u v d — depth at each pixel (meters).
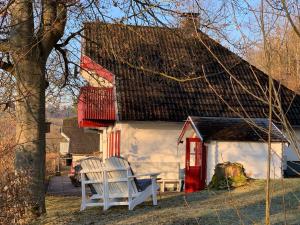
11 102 9.99
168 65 15.96
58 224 9.84
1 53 11.20
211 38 6.25
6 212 9.11
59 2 10.74
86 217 10.50
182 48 21.06
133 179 11.53
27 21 10.93
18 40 10.89
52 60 13.28
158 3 11.52
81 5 11.20
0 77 11.15
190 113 21.39
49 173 29.34
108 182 11.52
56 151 29.17
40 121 11.23
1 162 9.18
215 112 21.58
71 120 45.38
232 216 9.50
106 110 21.38
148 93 21.86
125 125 21.34
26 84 11.02
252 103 21.83
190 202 11.68
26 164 10.89
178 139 20.00
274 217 9.32
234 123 17.92
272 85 3.01
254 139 16.45
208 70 23.14
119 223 9.52
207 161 16.88
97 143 43.62
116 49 13.36
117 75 21.89
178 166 21.23
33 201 10.66
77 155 42.44
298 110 22.36
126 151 21.34
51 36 11.25
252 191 12.61
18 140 9.68
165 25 11.95
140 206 11.67
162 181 20.72
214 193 12.28
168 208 10.98
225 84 22.89
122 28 12.91
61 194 19.33
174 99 21.97
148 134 21.56
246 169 16.50
